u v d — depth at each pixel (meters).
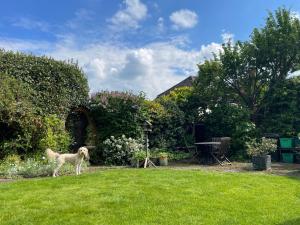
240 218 6.06
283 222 5.95
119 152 14.94
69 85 15.23
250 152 12.80
